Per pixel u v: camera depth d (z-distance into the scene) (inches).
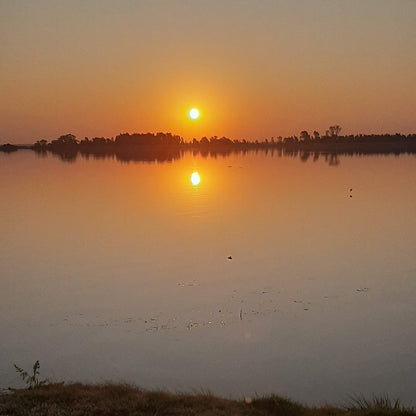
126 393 436.1
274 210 1942.7
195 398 431.2
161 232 1515.7
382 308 813.2
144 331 723.4
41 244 1379.2
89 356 637.9
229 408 410.6
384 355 637.9
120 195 2536.9
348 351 645.3
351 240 1369.3
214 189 2778.1
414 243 1318.9
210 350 652.7
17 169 4857.3
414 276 1001.5
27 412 381.4
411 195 2356.1
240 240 1382.9
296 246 1300.4
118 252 1259.2
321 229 1535.4
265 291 908.0
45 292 927.0
